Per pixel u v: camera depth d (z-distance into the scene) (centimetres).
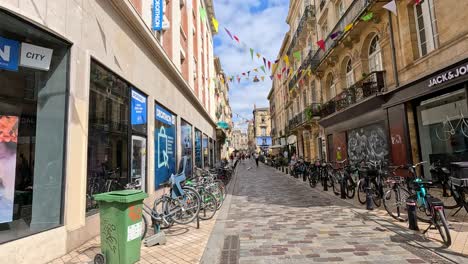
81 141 499
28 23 417
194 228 602
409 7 995
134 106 757
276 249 447
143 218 514
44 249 406
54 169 455
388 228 538
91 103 551
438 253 398
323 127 1906
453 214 595
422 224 552
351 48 1449
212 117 2741
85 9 529
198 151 1889
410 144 982
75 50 492
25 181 434
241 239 510
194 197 630
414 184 540
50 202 446
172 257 421
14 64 432
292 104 3084
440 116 877
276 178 1772
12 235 391
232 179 1811
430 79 855
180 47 1330
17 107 435
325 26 1878
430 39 913
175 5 1231
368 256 400
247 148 11138
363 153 1357
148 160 834
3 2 382
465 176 520
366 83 1187
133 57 749
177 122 1241
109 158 621
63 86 473
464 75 733
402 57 1022
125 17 692
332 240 480
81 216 489
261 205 856
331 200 885
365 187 762
